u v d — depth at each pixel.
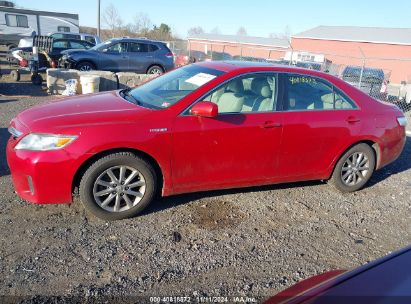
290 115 4.07
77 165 3.31
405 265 1.75
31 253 3.02
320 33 38.19
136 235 3.39
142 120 3.49
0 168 4.66
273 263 3.15
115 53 13.77
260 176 4.12
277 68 4.17
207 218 3.79
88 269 2.88
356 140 4.48
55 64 12.95
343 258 3.32
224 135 3.76
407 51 32.06
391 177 5.50
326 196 4.58
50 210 3.70
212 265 3.06
